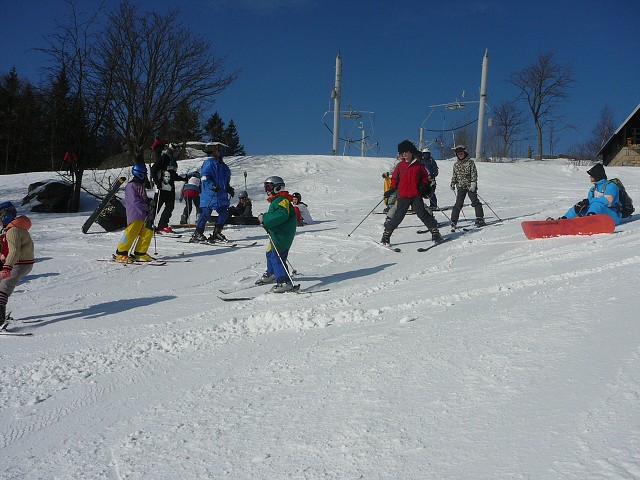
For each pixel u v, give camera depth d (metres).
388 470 2.35
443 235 11.31
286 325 5.03
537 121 56.06
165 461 2.75
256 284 7.65
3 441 3.26
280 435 2.83
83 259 9.91
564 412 2.56
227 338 4.88
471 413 2.72
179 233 12.98
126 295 7.43
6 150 41.34
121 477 2.65
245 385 3.63
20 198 21.86
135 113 24.08
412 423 2.72
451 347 3.69
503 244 9.20
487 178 28.45
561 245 8.16
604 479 2.02
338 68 39.38
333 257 9.77
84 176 25.05
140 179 9.70
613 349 3.17
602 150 46.62
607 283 4.87
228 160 29.94
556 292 4.85
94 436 3.19
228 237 12.34
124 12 22.64
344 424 2.83
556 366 3.09
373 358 3.73
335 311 5.41
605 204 9.20
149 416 3.36
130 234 9.50
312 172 27.53
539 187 24.45
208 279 8.41
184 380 3.93
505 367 3.19
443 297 5.40
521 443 2.38
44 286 8.00
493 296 5.17
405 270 8.02
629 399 2.55
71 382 4.14
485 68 39.34
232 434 2.92
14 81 42.41
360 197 22.31
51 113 21.30
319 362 3.85
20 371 4.44
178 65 23.95
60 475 2.76
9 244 5.70
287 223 6.88
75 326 5.89
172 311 6.37
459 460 2.34
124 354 4.67
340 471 2.40
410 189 10.13
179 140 29.94
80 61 21.16
